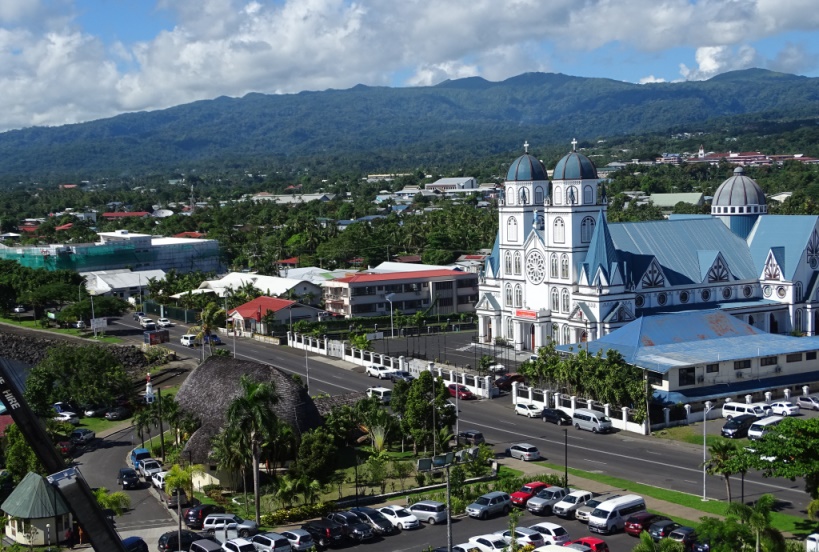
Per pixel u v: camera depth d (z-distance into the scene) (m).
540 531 96.19
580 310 189.12
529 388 160.25
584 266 189.25
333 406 143.00
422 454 132.62
